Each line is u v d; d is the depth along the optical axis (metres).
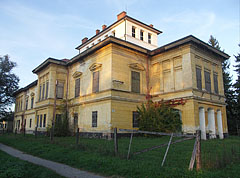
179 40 24.23
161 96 26.06
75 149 14.07
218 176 7.25
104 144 16.22
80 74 29.73
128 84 25.28
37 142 19.59
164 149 13.38
